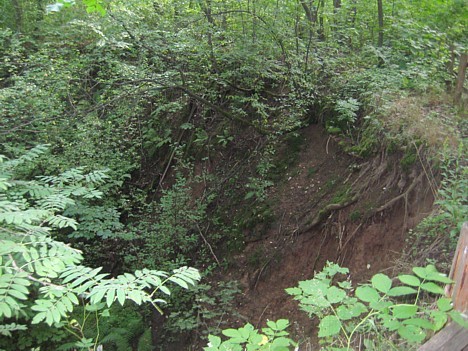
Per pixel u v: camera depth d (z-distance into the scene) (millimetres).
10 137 7219
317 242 6211
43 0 10539
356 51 8305
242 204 7641
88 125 7777
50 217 3205
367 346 3023
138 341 6375
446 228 4477
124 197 8602
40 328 4906
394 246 5215
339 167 6680
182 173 8938
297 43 7504
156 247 7492
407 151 5566
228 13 7672
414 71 6750
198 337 6328
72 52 8672
